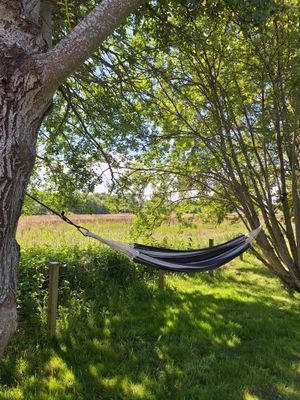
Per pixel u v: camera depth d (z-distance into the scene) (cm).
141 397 352
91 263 633
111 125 543
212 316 564
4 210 185
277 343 480
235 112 668
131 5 204
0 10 192
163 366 409
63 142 585
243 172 730
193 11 414
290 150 705
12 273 197
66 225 1177
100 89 547
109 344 451
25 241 862
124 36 482
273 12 348
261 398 357
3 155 183
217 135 666
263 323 544
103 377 381
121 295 617
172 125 655
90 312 528
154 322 526
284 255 735
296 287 743
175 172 730
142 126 586
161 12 427
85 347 439
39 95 191
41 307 505
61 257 619
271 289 748
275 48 575
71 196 600
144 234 823
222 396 357
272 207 729
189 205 823
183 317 550
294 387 379
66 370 391
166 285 695
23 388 355
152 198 789
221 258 428
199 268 397
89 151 576
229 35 529
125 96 557
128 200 691
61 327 473
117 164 607
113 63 516
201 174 743
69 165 569
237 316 570
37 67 187
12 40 190
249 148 727
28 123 192
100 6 200
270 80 603
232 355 444
